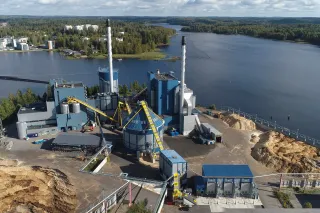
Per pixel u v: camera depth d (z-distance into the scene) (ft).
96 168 212.23
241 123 299.79
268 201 181.98
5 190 174.70
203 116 332.19
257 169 220.43
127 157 237.66
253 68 654.94
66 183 184.34
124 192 182.50
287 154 234.99
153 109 297.33
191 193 188.24
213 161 231.50
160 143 225.35
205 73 600.80
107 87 352.28
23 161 222.69
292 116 361.30
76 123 289.12
